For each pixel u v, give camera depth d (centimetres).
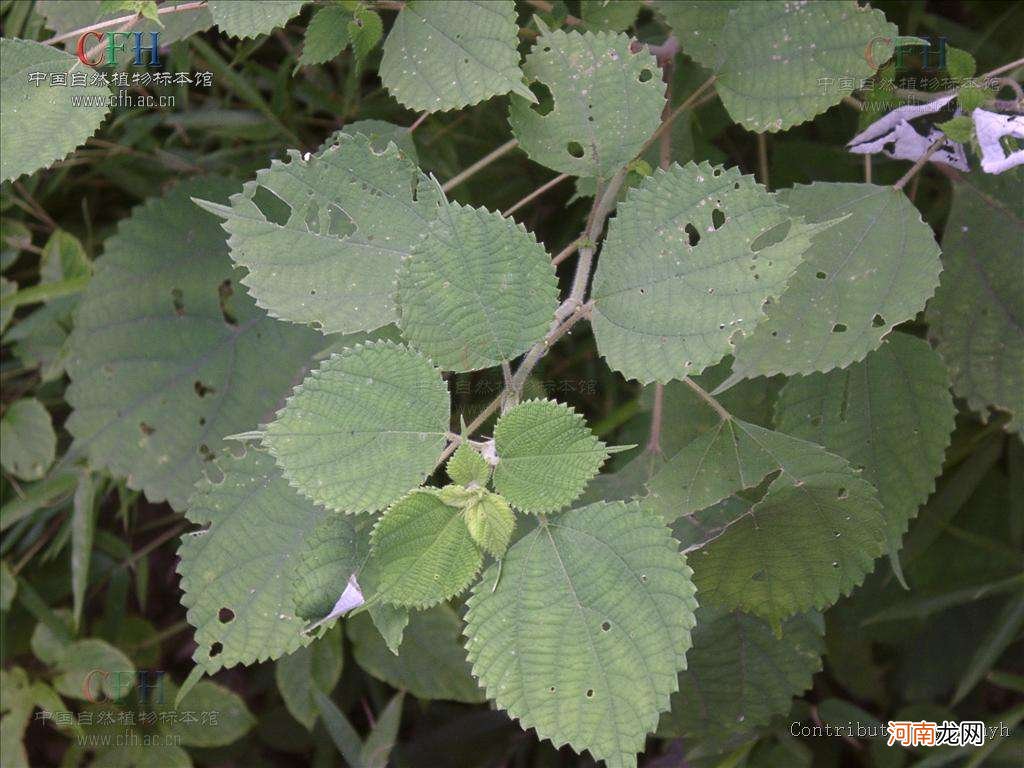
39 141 68
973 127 72
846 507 68
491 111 105
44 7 85
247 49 98
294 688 100
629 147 71
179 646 123
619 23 82
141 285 93
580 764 111
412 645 97
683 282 61
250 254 65
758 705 85
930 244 71
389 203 66
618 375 108
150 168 114
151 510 121
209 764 119
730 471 69
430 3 72
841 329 70
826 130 102
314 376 56
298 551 68
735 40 75
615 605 57
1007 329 78
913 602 97
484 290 59
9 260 111
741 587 71
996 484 102
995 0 102
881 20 72
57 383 115
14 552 116
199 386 92
